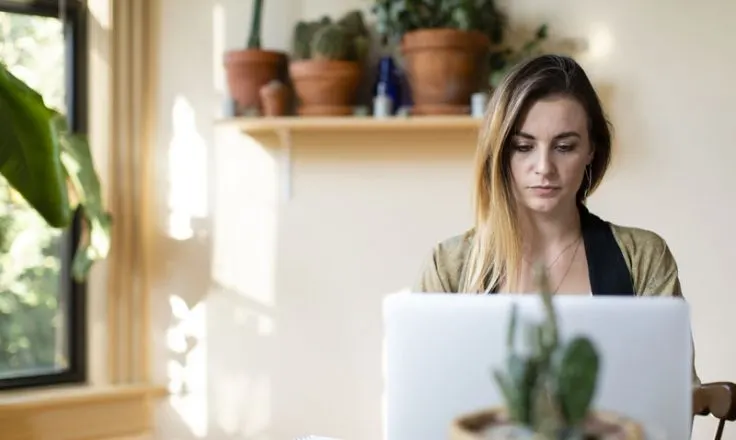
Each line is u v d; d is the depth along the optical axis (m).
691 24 2.70
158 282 2.96
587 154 1.55
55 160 2.10
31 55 2.89
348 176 2.87
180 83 2.94
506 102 1.53
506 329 1.10
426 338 1.12
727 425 2.64
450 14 2.67
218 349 2.94
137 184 2.93
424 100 2.70
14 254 2.87
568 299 1.11
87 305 2.94
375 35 2.85
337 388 2.89
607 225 1.63
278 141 2.89
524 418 0.80
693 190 2.71
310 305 2.89
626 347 1.09
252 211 2.92
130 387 2.90
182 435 2.95
